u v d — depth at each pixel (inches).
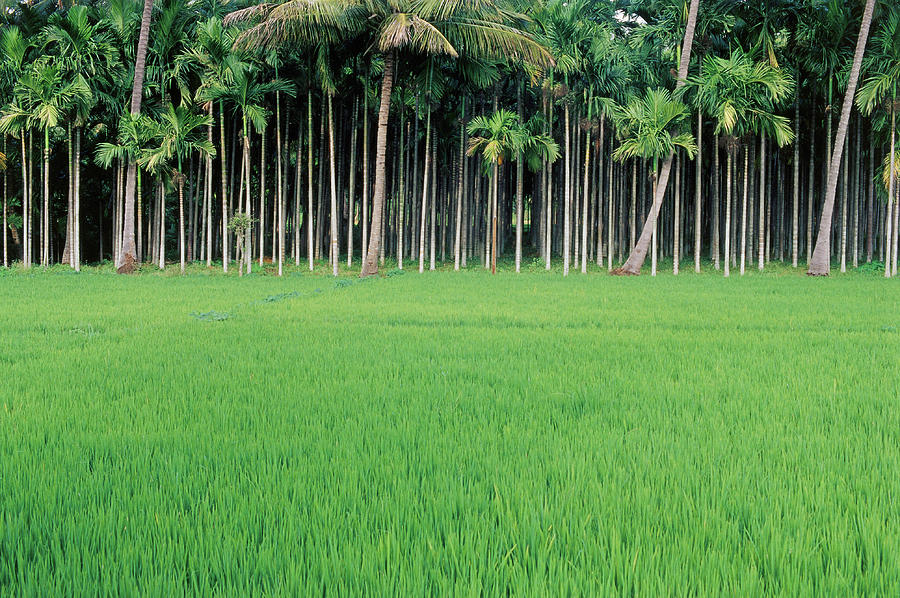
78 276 981.8
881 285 780.6
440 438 164.9
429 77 1032.2
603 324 409.4
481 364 272.4
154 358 286.0
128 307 509.7
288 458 152.2
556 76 1083.3
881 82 920.3
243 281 880.9
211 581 96.7
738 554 102.6
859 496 125.1
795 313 470.0
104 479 136.1
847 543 106.2
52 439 162.7
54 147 1256.2
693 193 1488.7
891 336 358.3
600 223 1194.6
